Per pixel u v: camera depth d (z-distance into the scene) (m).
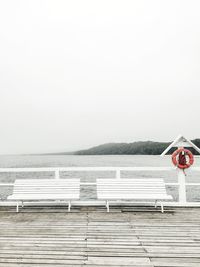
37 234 5.22
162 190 7.36
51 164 99.75
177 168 7.63
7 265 3.81
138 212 6.99
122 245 4.61
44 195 7.33
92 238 4.98
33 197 7.16
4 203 7.87
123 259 4.03
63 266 3.79
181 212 6.97
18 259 4.02
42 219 6.36
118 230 5.47
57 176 7.62
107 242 4.76
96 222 6.07
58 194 7.41
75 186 7.50
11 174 58.16
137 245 4.61
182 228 5.59
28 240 4.86
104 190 7.36
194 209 7.29
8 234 5.22
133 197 7.03
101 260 3.99
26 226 5.78
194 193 29.25
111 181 7.44
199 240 4.85
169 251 4.33
